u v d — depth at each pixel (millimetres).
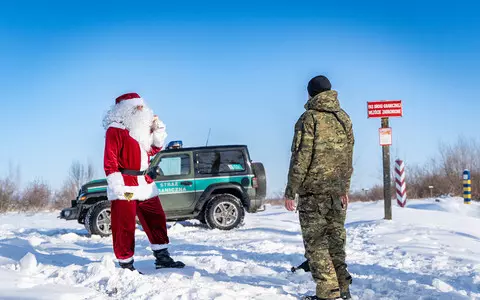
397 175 18906
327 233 5008
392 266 7227
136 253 8055
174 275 5578
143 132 6203
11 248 7672
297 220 15312
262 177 13242
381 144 13516
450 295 5258
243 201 13172
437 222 13344
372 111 13391
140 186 6129
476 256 8141
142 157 6195
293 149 4859
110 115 6164
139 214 6371
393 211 15062
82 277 5594
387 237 10562
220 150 13266
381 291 5566
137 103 6238
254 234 11461
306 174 4871
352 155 5078
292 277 6234
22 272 5898
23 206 25422
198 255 8000
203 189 12992
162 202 12898
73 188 28094
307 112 4906
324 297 4770
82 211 12742
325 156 4836
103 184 12844
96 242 10969
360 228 12367
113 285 5242
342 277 5039
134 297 4844
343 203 4988
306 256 4953
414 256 8125
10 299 4598
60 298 4730
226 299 4605
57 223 17469
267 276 6180
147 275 5785
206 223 13422
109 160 5961
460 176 29234
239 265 6809
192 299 4672
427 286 5711
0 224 16703
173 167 13070
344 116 4992
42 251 8156
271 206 25469
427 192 29312
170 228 12711
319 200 4867
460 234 10984
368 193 29922
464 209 21234
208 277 5719
